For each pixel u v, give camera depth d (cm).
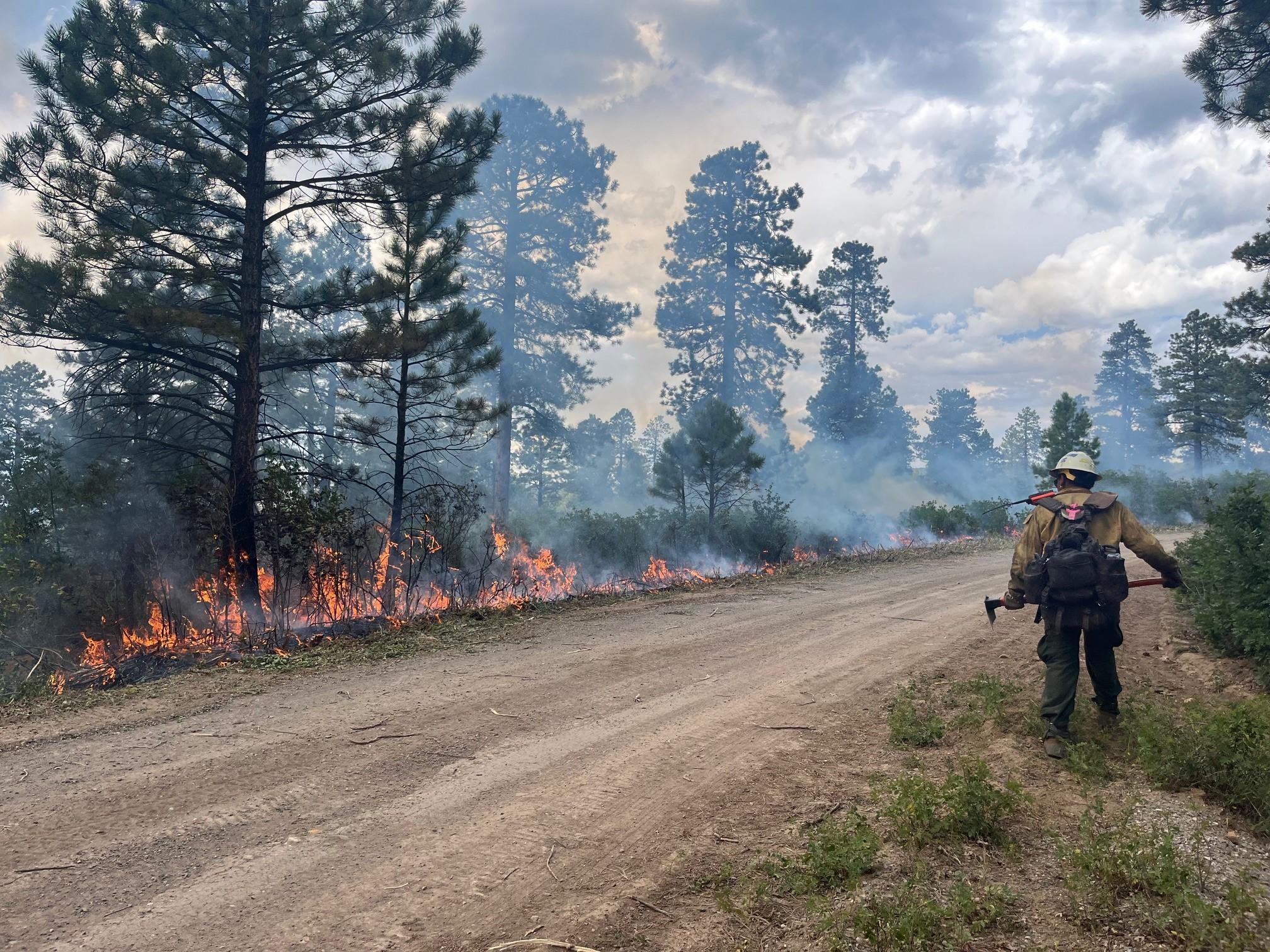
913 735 497
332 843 359
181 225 1276
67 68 1100
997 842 350
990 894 300
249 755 475
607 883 323
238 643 852
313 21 1243
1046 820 373
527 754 477
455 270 1412
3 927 288
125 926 289
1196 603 754
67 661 1010
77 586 1199
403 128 1286
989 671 669
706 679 660
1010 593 509
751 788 422
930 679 652
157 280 1290
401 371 1365
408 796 414
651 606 1074
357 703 588
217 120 1267
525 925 293
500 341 3109
